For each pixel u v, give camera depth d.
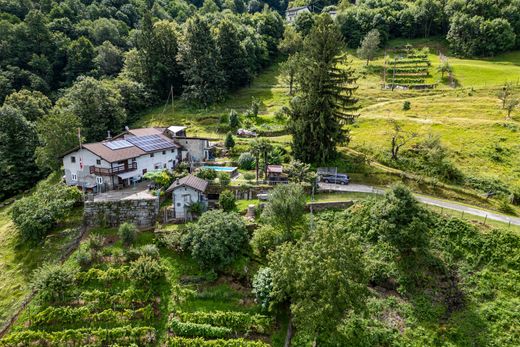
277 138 71.50
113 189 53.78
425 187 50.31
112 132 78.25
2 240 48.16
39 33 111.62
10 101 82.12
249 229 43.16
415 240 34.88
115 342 34.03
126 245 43.25
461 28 117.44
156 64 100.12
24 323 36.28
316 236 30.59
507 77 89.94
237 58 103.25
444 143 59.06
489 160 54.41
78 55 112.56
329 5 198.25
